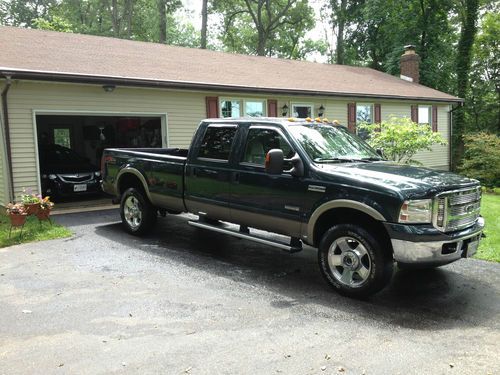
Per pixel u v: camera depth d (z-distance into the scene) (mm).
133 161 6949
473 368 3080
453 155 22219
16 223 7129
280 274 5215
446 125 19703
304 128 5266
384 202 4098
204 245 6551
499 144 15477
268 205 5062
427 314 4031
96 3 37031
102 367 3100
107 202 10914
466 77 24078
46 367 3113
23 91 9266
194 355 3264
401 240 4016
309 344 3436
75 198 11711
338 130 5707
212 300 4363
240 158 5406
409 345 3420
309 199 4652
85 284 4848
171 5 33469
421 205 4035
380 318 3936
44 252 6215
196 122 12281
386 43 28750
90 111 10281
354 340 3506
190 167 5988
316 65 19578
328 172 4551
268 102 13852
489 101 27047
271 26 37312
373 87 17203
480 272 5273
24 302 4344
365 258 4340
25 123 9344
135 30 37531
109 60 11828
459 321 3877
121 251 6219
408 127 11273
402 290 4668
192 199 6020
